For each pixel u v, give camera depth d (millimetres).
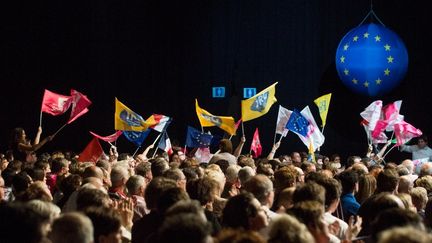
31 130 17750
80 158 10914
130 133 13000
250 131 18078
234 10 18062
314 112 18062
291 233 3869
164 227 3586
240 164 9211
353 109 18078
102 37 17859
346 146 18188
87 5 17781
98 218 4477
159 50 18047
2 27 17547
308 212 4719
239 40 18078
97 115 17891
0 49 17547
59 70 17750
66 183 6844
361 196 7590
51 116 17797
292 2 18031
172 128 18094
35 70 17688
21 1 17578
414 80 17797
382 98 17953
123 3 17922
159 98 18062
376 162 12273
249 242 3615
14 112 17672
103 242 4465
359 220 5816
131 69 17953
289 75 18062
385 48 16906
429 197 7000
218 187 6293
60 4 17703
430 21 17672
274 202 6965
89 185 6125
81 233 3951
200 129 18016
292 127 12227
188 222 3570
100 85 17875
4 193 7883
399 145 14672
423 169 9086
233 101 17938
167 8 18047
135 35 17953
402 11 17734
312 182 5574
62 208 6738
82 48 17797
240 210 4934
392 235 3094
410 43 17719
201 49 18109
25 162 10203
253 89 18016
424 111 17797
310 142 12289
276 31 18062
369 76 17000
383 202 5234
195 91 18141
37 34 17641
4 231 3816
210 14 18094
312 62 18031
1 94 17625
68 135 17906
